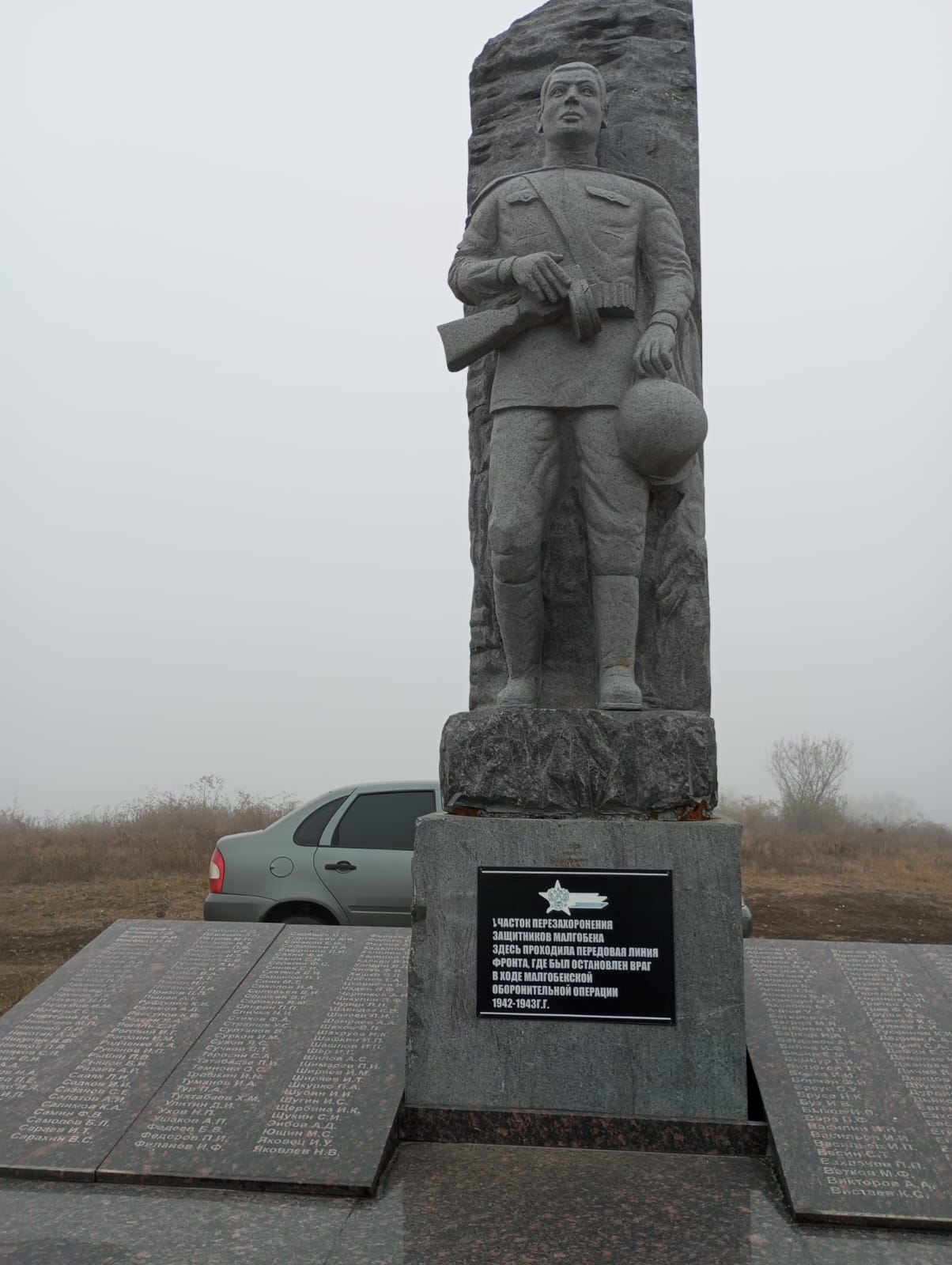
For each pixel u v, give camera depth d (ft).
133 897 34.50
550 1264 7.22
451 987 9.63
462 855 9.85
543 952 9.60
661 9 13.41
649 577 11.64
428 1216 7.96
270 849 18.84
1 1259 7.39
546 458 11.00
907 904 33.88
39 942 27.30
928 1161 8.36
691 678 11.47
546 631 11.69
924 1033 10.04
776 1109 8.99
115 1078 9.74
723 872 9.56
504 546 10.82
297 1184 8.32
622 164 12.80
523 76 13.65
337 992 11.02
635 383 10.95
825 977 11.02
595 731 10.16
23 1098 9.50
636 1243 7.52
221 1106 9.29
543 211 11.34
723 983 9.39
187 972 11.54
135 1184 8.52
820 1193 8.01
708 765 10.21
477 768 10.24
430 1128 9.33
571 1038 9.44
